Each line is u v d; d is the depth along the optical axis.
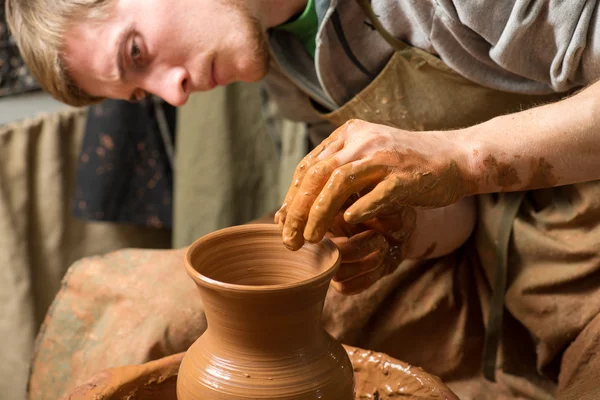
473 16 1.13
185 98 1.38
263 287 0.86
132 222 2.20
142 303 1.33
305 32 1.44
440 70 1.28
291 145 1.92
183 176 2.06
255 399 0.91
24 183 2.17
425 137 1.04
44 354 1.38
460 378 1.43
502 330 1.42
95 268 1.39
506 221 1.37
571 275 1.29
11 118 2.15
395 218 1.19
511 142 1.05
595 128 1.05
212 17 1.32
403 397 1.09
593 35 1.09
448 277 1.43
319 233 0.95
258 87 1.98
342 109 1.42
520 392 1.38
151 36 1.31
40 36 1.36
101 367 1.31
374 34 1.32
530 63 1.18
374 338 1.42
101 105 2.08
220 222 2.07
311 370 0.93
